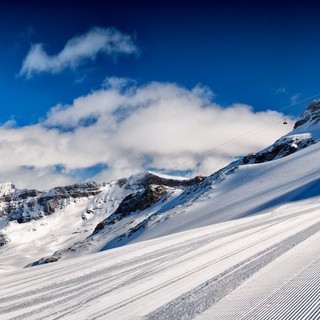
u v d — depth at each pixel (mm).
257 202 62375
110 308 6922
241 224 21844
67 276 10953
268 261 9820
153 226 100312
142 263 11578
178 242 15930
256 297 6703
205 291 7484
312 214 23750
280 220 21641
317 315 5629
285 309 5965
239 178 108062
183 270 9797
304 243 12273
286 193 58656
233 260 10477
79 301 7684
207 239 15820
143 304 6980
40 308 7484
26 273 13078
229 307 6285
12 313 7344
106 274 10453
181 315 6129
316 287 6988
